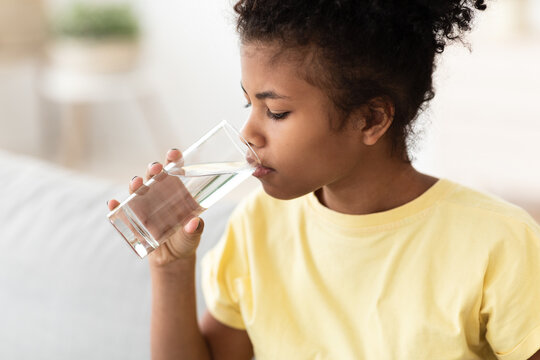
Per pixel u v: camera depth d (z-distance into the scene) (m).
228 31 3.58
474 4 0.86
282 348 0.96
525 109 2.70
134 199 0.86
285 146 0.81
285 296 0.97
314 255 0.95
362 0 0.77
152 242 0.86
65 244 1.28
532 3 2.84
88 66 3.39
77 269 1.24
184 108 3.80
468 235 0.87
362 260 0.92
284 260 0.98
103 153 3.97
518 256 0.84
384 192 0.90
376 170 0.88
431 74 0.85
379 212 0.90
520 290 0.83
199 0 3.61
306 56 0.78
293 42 0.78
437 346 0.86
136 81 3.53
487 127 2.79
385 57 0.79
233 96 3.67
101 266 1.23
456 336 0.85
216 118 3.75
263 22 0.78
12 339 1.23
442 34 0.84
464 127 2.85
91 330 1.18
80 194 1.37
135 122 3.93
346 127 0.82
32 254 1.29
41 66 3.75
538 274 0.84
